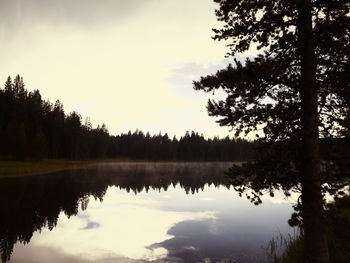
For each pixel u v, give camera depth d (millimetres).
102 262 10539
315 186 5785
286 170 6375
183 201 27156
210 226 16547
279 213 20516
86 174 57094
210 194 32406
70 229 15891
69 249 12203
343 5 6102
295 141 6367
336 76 6086
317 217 5875
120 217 19531
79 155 114750
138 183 44188
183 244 12820
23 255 11312
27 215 18875
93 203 25094
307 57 6289
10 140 70500
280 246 11844
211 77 6645
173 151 163625
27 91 109062
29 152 73312
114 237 14305
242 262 10188
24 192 28234
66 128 109688
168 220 18500
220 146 160000
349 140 5734
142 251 11875
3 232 14789
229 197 29922
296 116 6418
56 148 99812
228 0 6898
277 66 6223
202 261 10477
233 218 18828
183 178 54406
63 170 64250
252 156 6875
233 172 6777
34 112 99125
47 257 11102
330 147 6051
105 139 148625
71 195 28547
